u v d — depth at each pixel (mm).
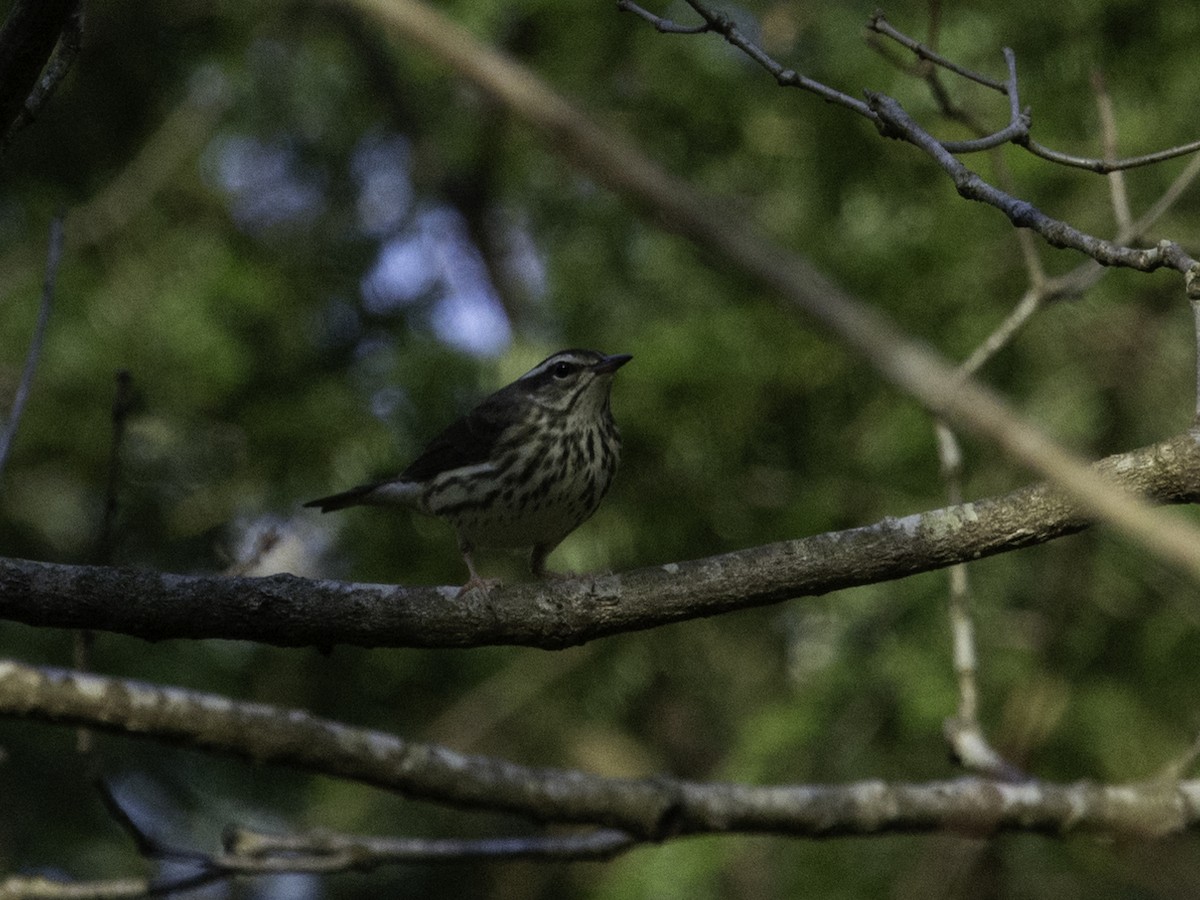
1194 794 8602
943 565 6387
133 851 14711
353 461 13891
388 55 16672
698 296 13883
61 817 14344
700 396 12664
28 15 5816
